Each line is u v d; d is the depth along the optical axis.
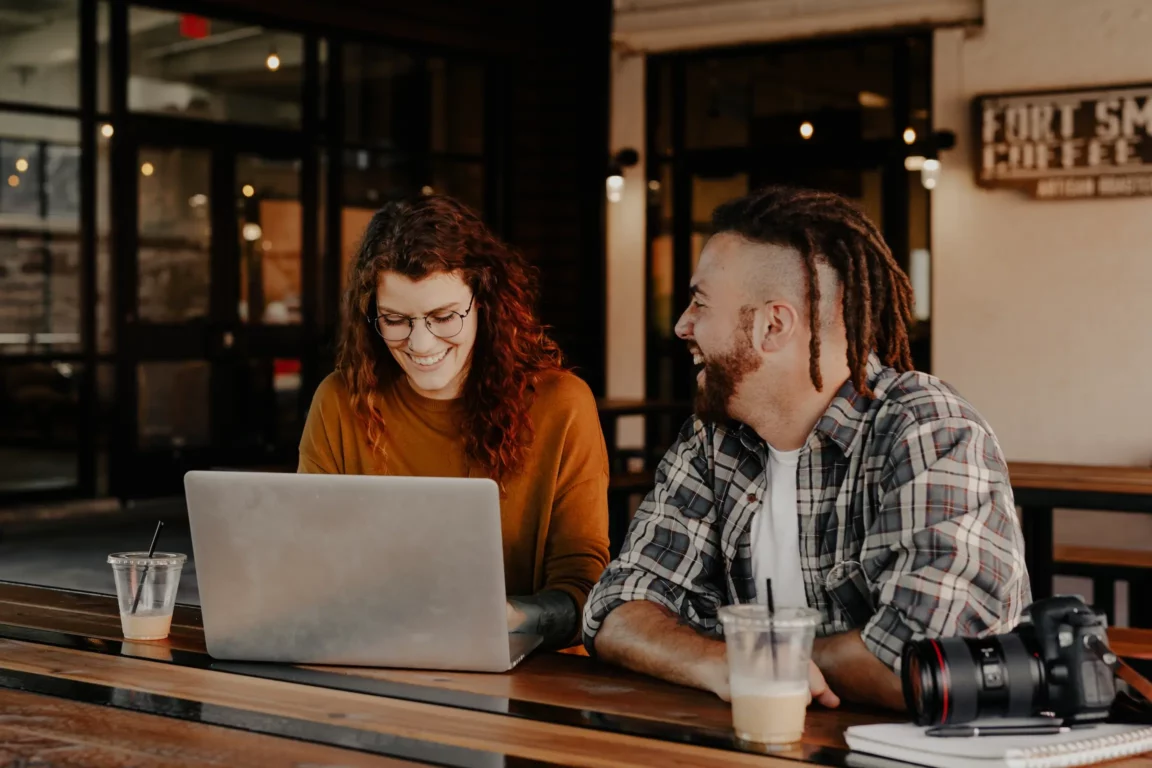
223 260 7.57
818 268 1.55
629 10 8.57
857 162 7.92
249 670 1.61
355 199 8.16
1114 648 2.73
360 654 1.62
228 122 7.57
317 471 2.16
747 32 8.18
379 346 2.11
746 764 1.23
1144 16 7.01
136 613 1.78
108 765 1.23
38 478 6.92
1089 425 7.26
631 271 8.72
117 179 7.12
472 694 1.50
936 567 1.45
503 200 8.86
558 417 2.09
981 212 7.48
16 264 6.83
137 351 7.21
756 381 1.60
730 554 1.72
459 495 1.51
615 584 1.71
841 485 1.61
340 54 8.05
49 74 6.90
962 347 7.56
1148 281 7.08
